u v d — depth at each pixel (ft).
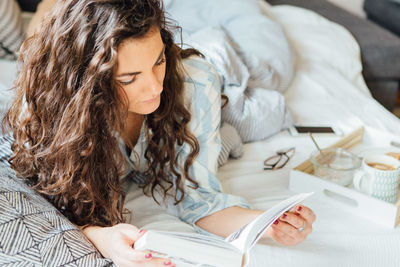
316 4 8.57
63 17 2.78
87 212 3.33
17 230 2.74
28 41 3.15
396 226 3.43
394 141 4.54
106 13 2.63
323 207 3.64
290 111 5.04
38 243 2.72
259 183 4.03
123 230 2.76
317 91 5.78
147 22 2.59
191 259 2.39
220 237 3.33
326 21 7.34
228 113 4.59
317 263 3.12
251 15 6.20
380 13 9.16
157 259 2.54
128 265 2.58
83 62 2.76
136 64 2.66
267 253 3.10
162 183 3.88
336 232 3.34
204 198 3.57
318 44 6.72
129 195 3.86
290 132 4.90
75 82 2.83
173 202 3.72
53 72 2.87
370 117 5.24
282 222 2.93
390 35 7.36
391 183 3.49
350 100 5.61
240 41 5.75
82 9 2.68
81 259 2.69
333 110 5.38
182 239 2.43
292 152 4.49
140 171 3.87
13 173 3.40
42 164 3.23
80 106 2.80
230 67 4.72
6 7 6.40
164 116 3.31
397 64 7.17
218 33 5.16
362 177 3.59
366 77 7.20
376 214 3.45
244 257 2.55
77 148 2.99
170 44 3.08
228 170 4.28
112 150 3.16
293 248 3.17
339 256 3.16
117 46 2.57
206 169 3.58
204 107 3.44
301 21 7.25
